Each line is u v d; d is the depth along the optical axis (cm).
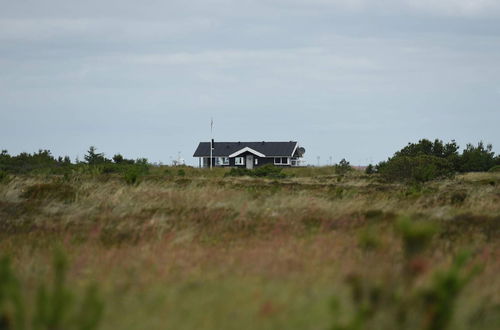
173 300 1352
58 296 1151
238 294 1384
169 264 1745
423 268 1304
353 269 1559
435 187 4953
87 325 1122
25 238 2434
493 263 1734
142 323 1220
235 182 5862
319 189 4738
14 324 1177
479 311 1273
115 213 3033
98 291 1428
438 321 1128
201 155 16450
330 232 2408
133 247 2142
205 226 2641
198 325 1208
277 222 2684
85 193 3606
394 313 1182
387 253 1741
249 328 1191
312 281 1488
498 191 4425
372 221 2686
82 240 2405
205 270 1666
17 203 3312
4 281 1215
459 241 2181
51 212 3080
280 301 1319
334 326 1092
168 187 4178
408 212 2980
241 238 2338
